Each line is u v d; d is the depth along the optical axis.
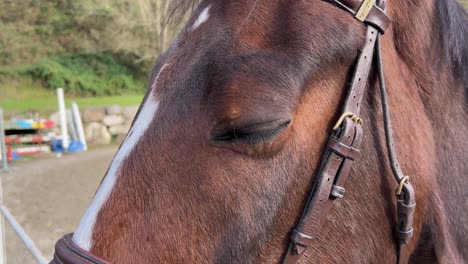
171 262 0.46
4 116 4.82
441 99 0.55
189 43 0.50
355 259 0.50
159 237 0.46
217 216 0.46
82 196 2.61
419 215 0.52
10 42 7.63
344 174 0.48
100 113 4.74
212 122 0.47
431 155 0.53
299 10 0.48
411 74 0.53
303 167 0.48
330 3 0.49
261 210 0.47
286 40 0.48
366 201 0.50
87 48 7.93
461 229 0.57
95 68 7.90
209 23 0.50
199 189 0.46
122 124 4.85
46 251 1.83
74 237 0.47
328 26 0.48
